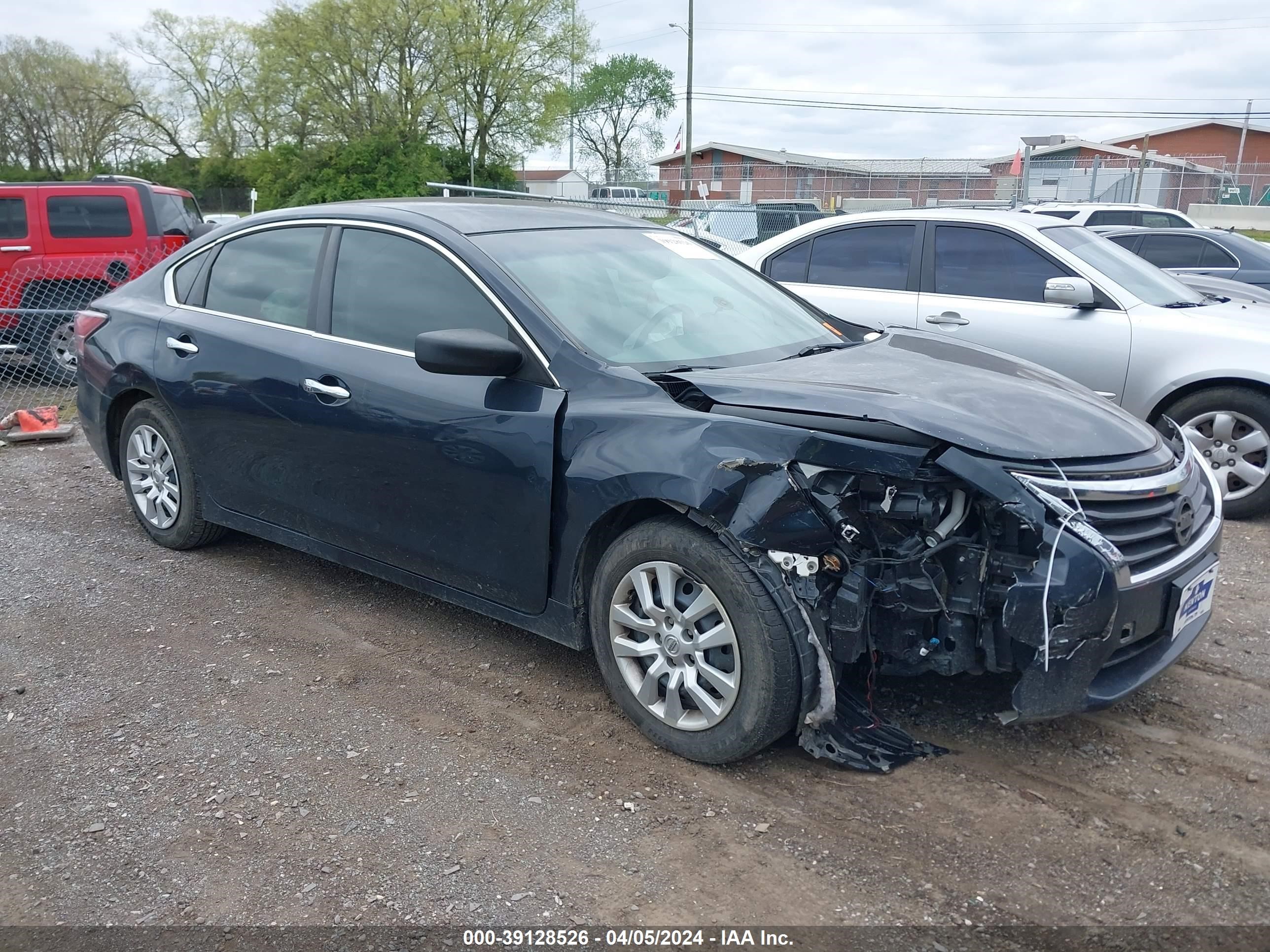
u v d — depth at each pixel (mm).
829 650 2977
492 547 3613
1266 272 10750
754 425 3039
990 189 28781
